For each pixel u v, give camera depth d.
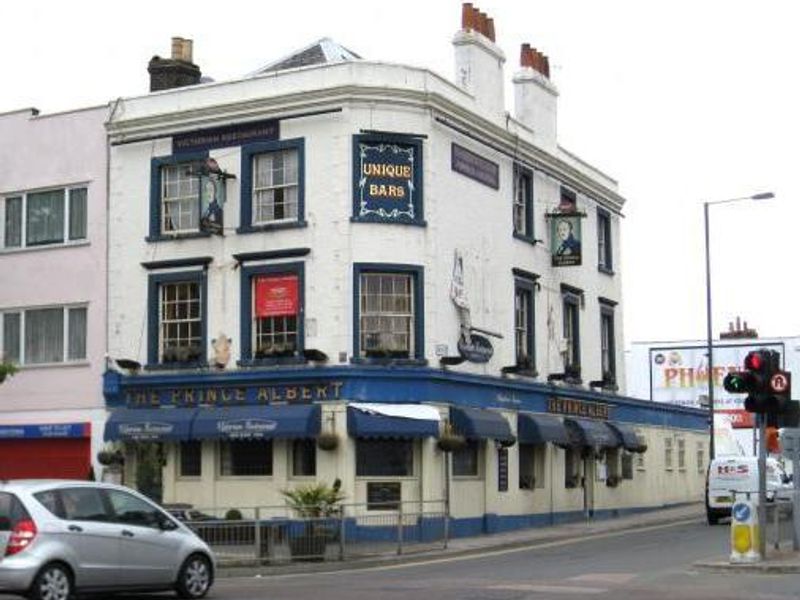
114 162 30.73
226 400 28.42
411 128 28.23
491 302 30.94
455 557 24.28
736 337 67.38
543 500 32.84
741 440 64.75
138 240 30.16
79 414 30.47
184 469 29.06
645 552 23.80
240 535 21.47
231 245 28.84
